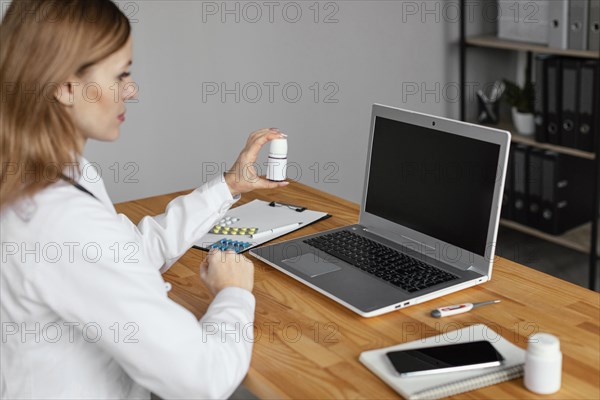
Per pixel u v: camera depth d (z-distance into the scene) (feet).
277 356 4.20
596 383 3.81
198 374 3.61
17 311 3.62
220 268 4.39
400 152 5.51
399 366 3.91
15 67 3.46
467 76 12.13
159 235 5.06
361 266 5.22
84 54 3.50
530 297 4.82
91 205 3.58
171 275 5.34
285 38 10.30
